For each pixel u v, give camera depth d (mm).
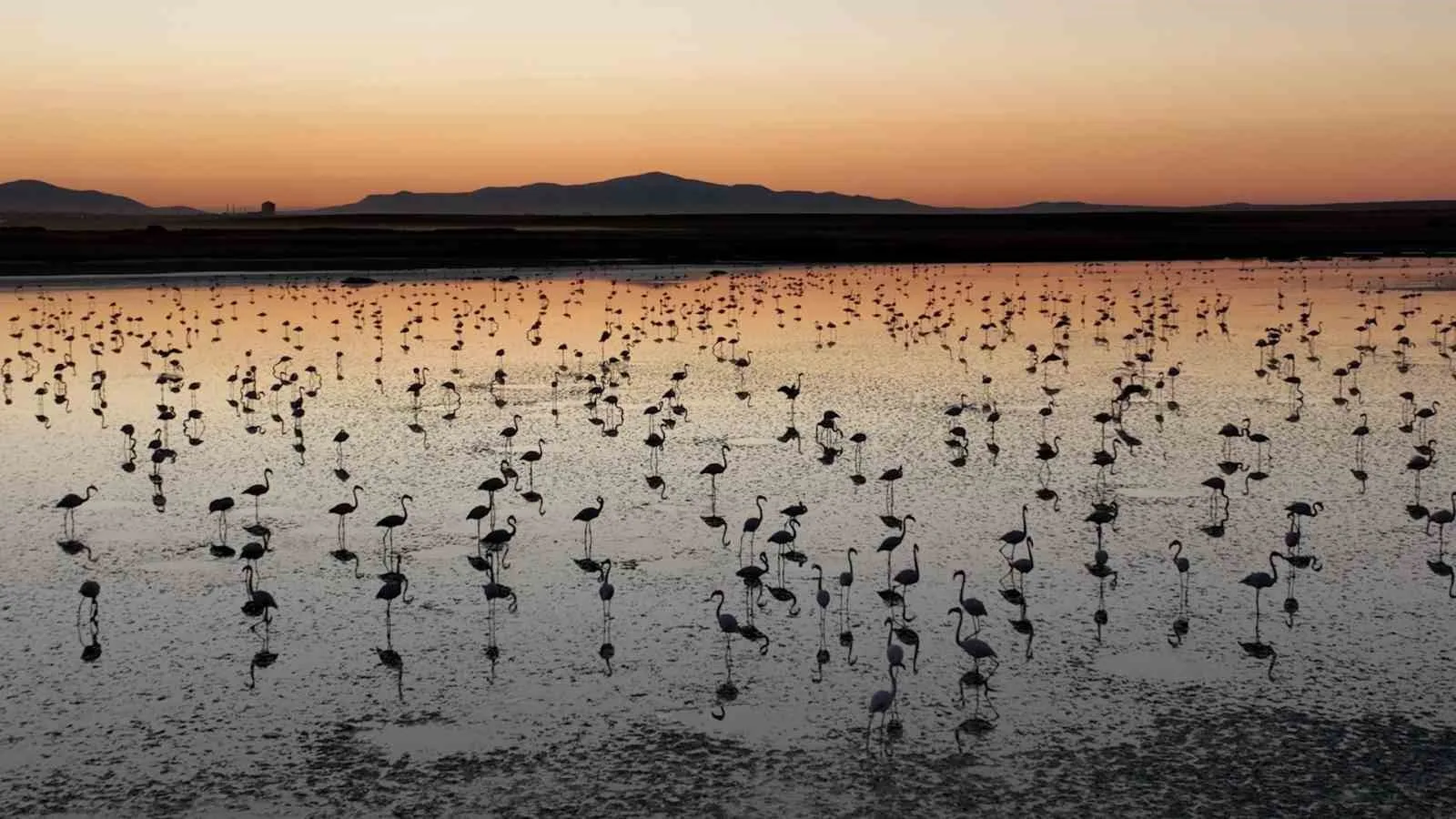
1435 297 85250
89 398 48156
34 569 26281
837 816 16344
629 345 63688
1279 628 22344
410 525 29516
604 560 26734
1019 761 17719
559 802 16781
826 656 21453
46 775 17484
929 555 26922
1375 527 28422
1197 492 31812
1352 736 18219
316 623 23125
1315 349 59250
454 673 20891
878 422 41875
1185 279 106062
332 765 17797
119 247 144375
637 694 20031
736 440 39125
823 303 88062
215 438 39938
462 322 75375
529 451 34844
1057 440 38531
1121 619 22906
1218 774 17234
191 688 20328
